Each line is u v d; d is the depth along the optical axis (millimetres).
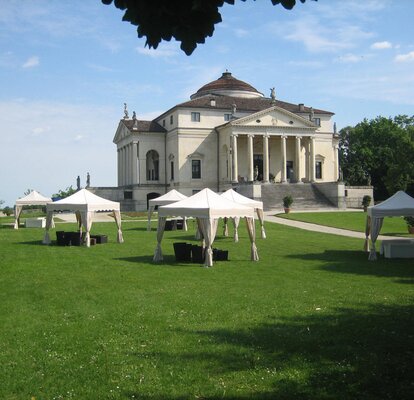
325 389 8805
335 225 48281
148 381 9289
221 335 12031
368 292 17203
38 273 21578
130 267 23359
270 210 65375
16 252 29062
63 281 19688
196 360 10336
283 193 71562
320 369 9711
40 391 8930
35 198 48219
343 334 11961
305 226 47188
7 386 9125
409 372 9484
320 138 85062
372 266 23547
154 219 59031
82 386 9117
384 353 10555
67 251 29547
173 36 6520
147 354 10766
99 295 17000
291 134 77500
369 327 12547
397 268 22891
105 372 9758
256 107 83500
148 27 6445
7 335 12273
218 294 17047
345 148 110625
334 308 14734
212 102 81375
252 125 75438
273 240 35875
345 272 21750
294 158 82938
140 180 83938
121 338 11961
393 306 14938
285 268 23000
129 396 8672
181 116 79875
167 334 12234
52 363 10273
